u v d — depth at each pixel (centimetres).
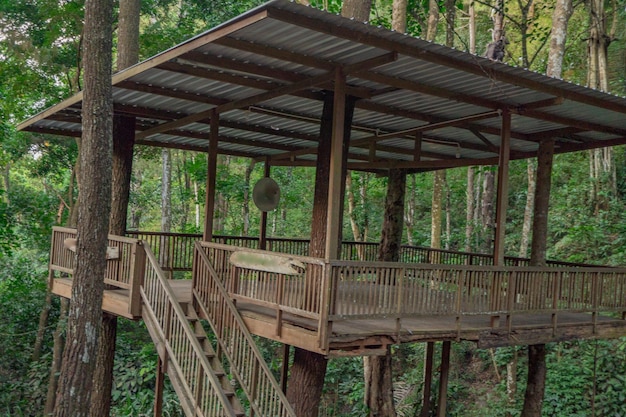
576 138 1016
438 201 1348
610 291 842
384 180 1755
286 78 672
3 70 1357
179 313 653
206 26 1677
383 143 1146
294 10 471
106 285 877
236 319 670
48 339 1487
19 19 1422
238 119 991
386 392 1089
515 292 725
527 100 750
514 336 731
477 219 1764
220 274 713
